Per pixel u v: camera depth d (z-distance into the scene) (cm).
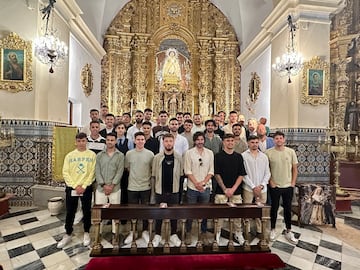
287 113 640
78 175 364
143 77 1038
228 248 331
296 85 614
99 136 433
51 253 335
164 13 1054
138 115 493
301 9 607
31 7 539
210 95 1070
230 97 1072
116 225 323
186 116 555
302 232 425
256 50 882
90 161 371
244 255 325
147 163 379
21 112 534
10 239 375
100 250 317
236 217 322
